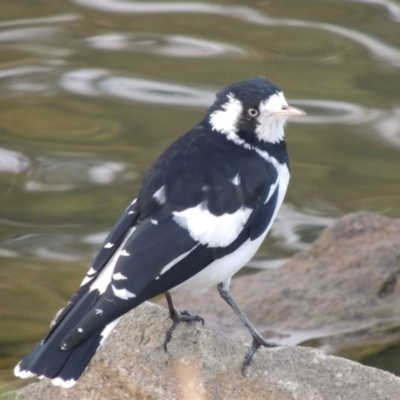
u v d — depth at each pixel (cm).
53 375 792
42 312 1313
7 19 2017
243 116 973
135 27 1997
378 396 880
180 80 1827
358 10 2009
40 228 1512
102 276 850
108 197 1573
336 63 1859
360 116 1725
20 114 1766
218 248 909
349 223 1336
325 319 1226
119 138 1702
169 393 901
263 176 950
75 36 1969
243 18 2017
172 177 923
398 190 1580
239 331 1212
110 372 924
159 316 966
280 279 1290
